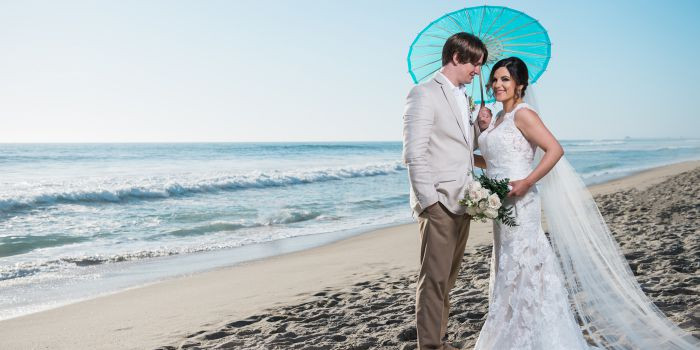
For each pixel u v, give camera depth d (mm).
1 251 9312
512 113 3355
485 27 3732
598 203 12211
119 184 18031
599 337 3420
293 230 11820
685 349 3131
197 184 18203
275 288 6391
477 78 3910
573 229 3555
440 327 3320
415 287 5906
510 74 3352
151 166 33031
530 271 3221
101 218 12977
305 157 50812
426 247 3305
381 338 4105
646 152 51188
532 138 3293
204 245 10039
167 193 17047
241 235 11211
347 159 48000
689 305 4055
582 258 3559
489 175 3445
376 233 11023
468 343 3750
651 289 4598
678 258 5789
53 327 5133
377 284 6230
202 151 53594
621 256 3582
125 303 6027
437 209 3242
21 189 15852
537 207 3312
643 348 3189
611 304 3510
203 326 4957
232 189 19406
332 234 11133
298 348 4008
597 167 30500
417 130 3207
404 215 13984
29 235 10688
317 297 5801
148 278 7418
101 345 4527
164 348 4328
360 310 5051
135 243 10273
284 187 21016
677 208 9945
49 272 7852
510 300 3232
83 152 44625
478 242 8523
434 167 3268
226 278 7207
